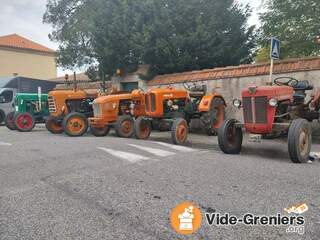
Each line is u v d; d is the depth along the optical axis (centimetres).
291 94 686
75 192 429
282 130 625
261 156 666
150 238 302
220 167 538
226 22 1310
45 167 559
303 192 409
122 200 395
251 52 1378
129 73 1423
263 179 467
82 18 1708
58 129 1188
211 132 1036
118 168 539
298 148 589
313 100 775
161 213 354
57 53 1850
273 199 387
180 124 858
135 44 1279
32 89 2097
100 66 1463
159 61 1304
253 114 653
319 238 297
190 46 1250
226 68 1116
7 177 506
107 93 1163
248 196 398
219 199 390
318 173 502
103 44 1391
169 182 459
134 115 1039
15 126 1277
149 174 500
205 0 1289
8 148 757
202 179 470
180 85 1220
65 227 329
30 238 309
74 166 558
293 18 1060
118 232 315
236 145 698
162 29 1246
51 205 386
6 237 312
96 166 555
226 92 1097
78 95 1201
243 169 524
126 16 1331
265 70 1003
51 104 1193
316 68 889
